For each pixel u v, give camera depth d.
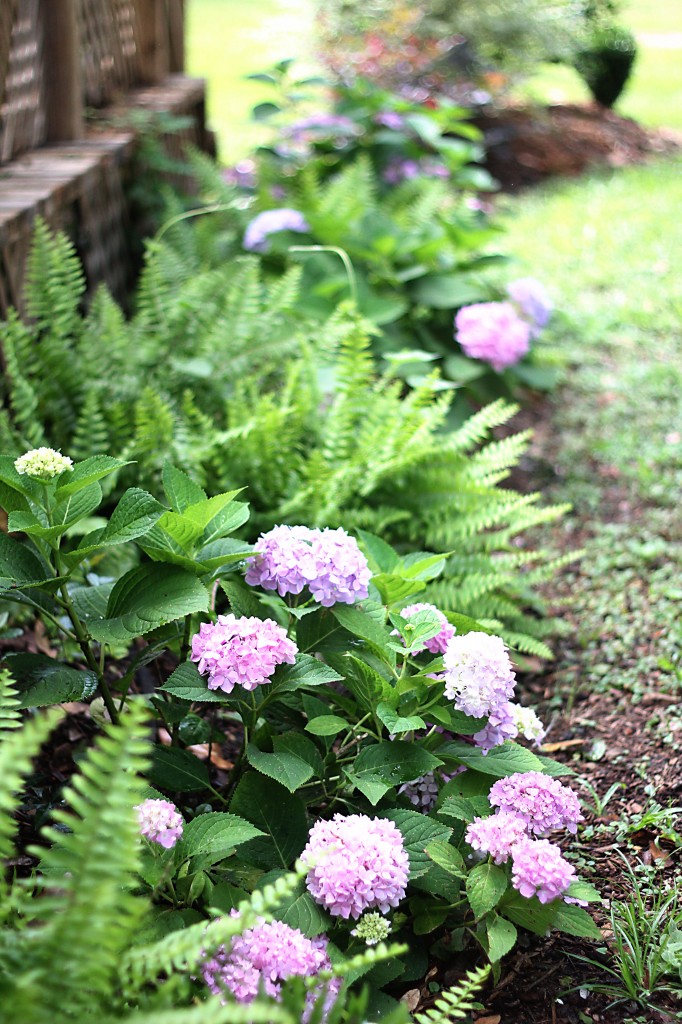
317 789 2.04
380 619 2.03
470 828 1.75
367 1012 1.67
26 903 1.27
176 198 4.63
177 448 2.77
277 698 1.96
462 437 3.03
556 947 1.91
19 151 4.18
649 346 5.04
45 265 3.06
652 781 2.37
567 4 10.25
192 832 1.67
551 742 2.58
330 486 2.76
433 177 5.64
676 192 7.87
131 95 5.72
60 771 2.24
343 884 1.61
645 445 4.13
